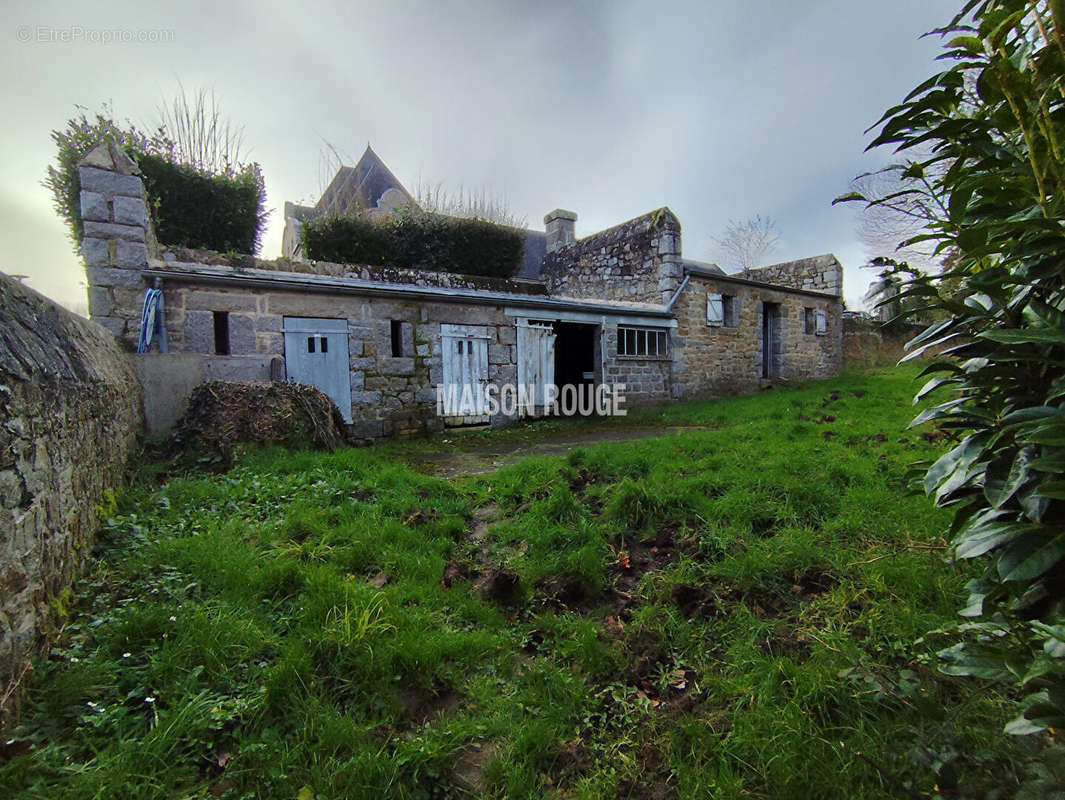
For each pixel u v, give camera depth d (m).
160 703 1.58
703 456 4.29
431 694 1.77
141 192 5.81
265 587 2.21
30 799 1.20
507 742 1.59
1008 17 0.91
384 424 7.30
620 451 4.41
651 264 10.92
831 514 2.92
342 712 1.65
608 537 2.90
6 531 1.48
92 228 5.55
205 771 1.42
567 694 1.79
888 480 3.25
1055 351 1.01
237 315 6.25
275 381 5.57
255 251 9.15
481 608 2.27
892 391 8.53
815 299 13.77
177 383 5.11
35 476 1.74
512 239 10.97
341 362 6.96
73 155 7.41
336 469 4.13
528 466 4.20
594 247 12.51
